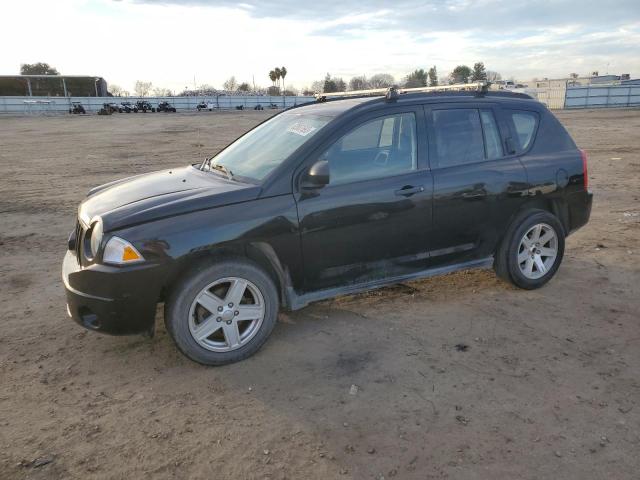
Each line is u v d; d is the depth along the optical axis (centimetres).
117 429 305
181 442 293
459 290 506
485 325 431
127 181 462
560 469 268
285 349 398
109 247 342
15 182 1219
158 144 2192
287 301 399
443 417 312
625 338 407
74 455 283
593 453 280
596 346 395
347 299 489
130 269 338
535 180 480
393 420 310
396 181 419
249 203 371
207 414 319
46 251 660
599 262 579
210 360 370
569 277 536
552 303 473
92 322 358
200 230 353
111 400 335
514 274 485
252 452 284
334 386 347
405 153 432
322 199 391
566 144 512
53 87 9838
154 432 303
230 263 362
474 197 450
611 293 493
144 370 372
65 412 322
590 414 313
